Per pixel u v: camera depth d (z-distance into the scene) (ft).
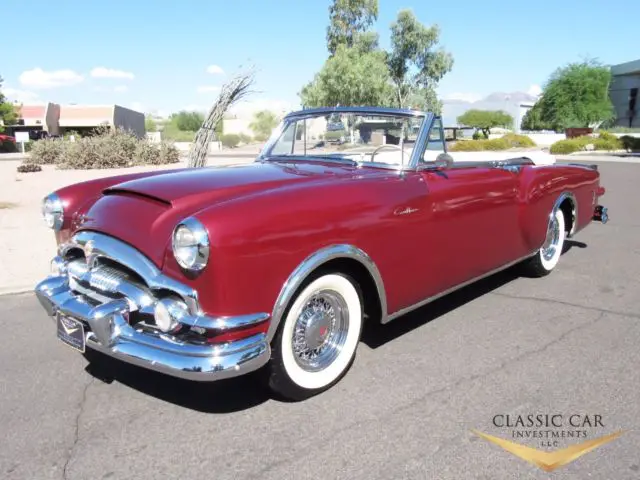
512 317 13.91
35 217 28.04
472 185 12.57
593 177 18.65
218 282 8.18
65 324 9.61
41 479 7.84
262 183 10.03
